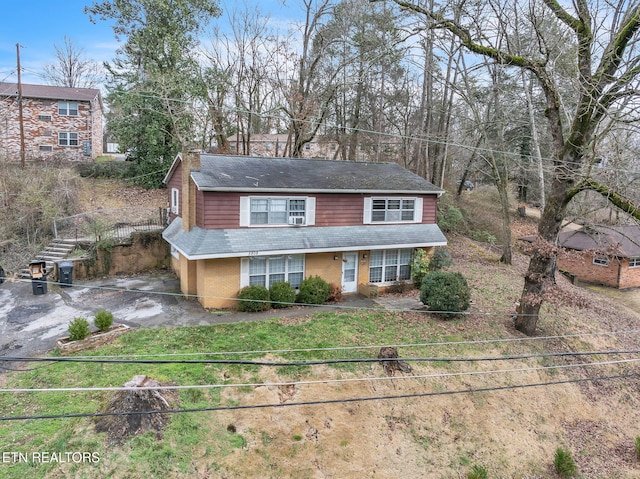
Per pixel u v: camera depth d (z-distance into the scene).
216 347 11.70
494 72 20.95
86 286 15.90
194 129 24.30
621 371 14.51
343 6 25.31
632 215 11.30
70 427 8.35
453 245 25.50
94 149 30.47
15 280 15.85
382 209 17.80
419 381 11.72
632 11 10.80
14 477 7.28
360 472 9.42
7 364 10.37
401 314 15.06
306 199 16.03
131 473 7.80
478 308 16.08
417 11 12.69
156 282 17.75
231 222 14.86
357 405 10.67
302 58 27.22
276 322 13.77
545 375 13.26
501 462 10.52
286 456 9.20
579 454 11.27
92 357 9.93
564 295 13.50
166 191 26.05
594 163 11.62
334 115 29.62
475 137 29.22
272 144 35.06
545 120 24.33
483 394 12.03
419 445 10.32
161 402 8.98
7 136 26.78
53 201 20.28
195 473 8.26
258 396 10.15
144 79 24.08
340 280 17.22
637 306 20.88
